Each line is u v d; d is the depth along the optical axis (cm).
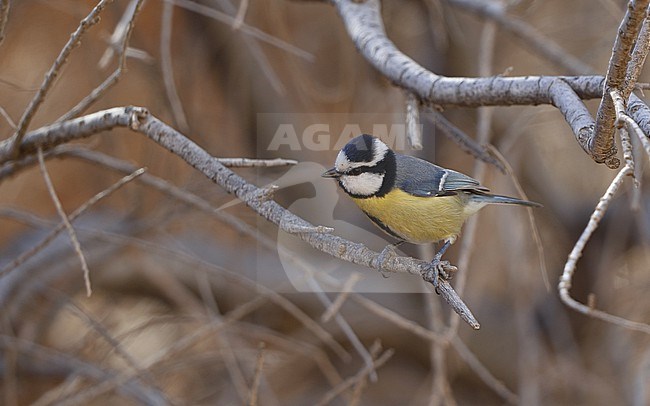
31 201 1224
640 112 475
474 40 1239
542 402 1202
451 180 741
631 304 1226
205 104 1238
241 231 899
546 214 1304
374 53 715
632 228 1219
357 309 1166
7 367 965
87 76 1157
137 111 631
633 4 410
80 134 666
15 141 675
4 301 1028
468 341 1251
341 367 1298
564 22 1242
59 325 1213
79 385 1014
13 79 1100
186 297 1131
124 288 1183
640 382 1102
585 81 558
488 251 1337
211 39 1212
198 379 1159
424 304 1204
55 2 1108
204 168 610
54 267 1105
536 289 1277
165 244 1148
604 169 1280
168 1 835
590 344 1287
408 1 1191
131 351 1173
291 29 1255
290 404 1272
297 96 1234
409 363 1292
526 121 1147
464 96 621
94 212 1219
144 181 837
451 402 905
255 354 1073
